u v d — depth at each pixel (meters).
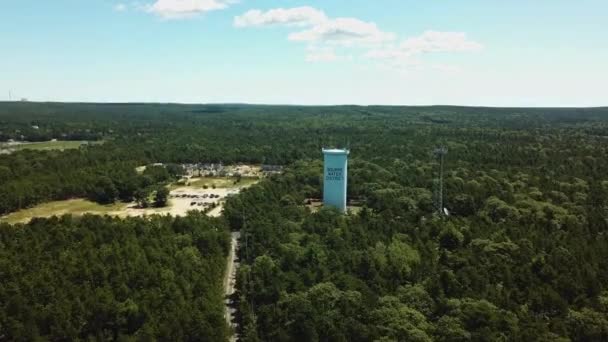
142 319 122.25
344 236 167.00
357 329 112.44
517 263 145.38
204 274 142.38
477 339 108.06
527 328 112.19
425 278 138.88
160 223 180.75
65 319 118.50
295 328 114.38
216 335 116.19
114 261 143.50
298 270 144.00
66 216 185.25
